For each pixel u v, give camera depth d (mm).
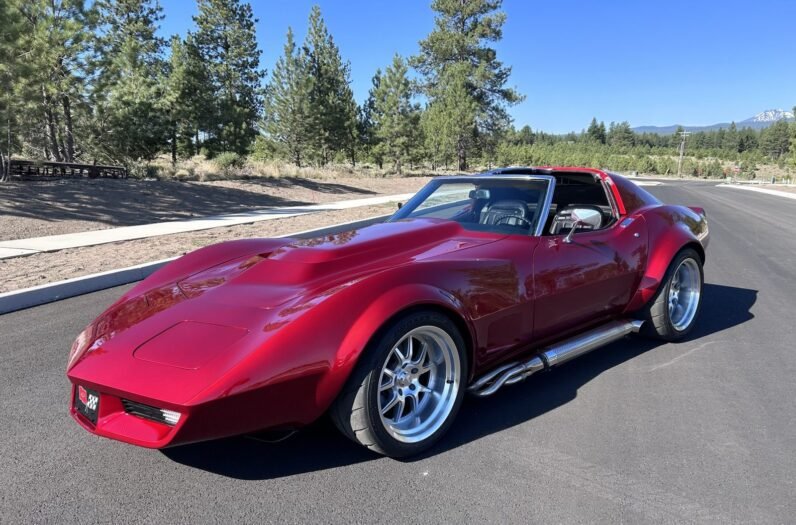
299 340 2277
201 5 36156
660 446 2797
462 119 40156
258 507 2303
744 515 2246
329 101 33781
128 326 2602
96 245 8828
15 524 2189
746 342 4383
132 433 2256
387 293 2490
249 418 2209
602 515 2244
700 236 4523
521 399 3359
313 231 10852
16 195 12664
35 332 4648
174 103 26031
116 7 34250
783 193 32531
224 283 2914
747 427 2998
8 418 3107
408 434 2654
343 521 2209
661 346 4305
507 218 3555
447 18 47562
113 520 2217
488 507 2297
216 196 16844
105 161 20594
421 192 4285
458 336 2768
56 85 16234
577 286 3420
